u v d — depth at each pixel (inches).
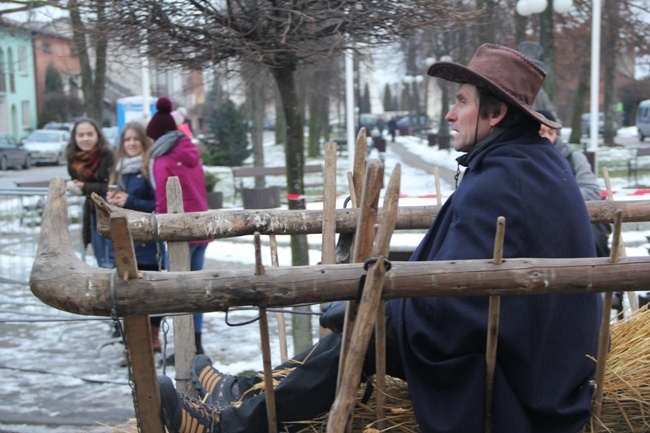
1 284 306.7
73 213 423.5
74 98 1801.2
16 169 1264.8
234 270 84.3
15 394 218.1
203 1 183.6
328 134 1502.2
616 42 857.5
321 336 146.8
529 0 438.6
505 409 93.4
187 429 102.7
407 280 84.4
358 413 107.1
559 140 201.6
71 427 194.5
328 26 191.0
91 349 262.7
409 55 1202.0
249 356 249.1
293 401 104.5
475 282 84.9
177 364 147.3
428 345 97.3
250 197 531.8
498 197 97.1
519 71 106.0
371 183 87.0
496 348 92.8
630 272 85.0
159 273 83.0
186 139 227.0
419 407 96.7
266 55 191.3
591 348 100.0
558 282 85.0
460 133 108.6
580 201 101.7
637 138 1573.6
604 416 105.8
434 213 142.2
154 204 237.1
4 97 1692.9
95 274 82.2
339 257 134.6
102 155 248.7
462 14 195.2
